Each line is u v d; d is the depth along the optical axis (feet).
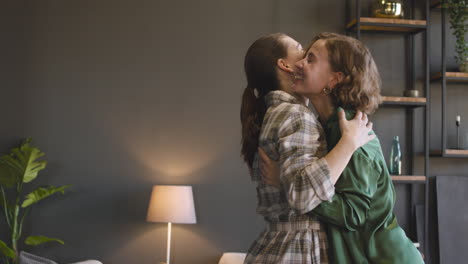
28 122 17.35
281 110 4.81
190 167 17.28
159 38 17.56
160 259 17.03
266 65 5.34
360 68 4.86
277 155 4.80
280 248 4.70
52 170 17.21
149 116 17.43
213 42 17.57
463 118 17.51
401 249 4.62
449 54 17.62
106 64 17.49
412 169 17.24
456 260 16.62
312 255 4.62
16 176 16.22
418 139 17.37
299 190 4.34
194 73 17.51
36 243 15.67
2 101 17.34
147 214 15.90
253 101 5.52
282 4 17.62
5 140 17.29
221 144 17.37
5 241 17.04
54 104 17.42
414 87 17.43
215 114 17.43
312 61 4.99
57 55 17.48
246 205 17.24
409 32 17.42
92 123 17.38
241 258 15.80
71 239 17.08
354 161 4.59
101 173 17.28
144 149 17.33
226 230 17.13
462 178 17.19
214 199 17.20
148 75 17.49
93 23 17.57
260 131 5.01
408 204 17.16
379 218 4.62
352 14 17.58
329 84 4.97
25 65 17.43
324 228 4.75
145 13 17.60
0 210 17.12
